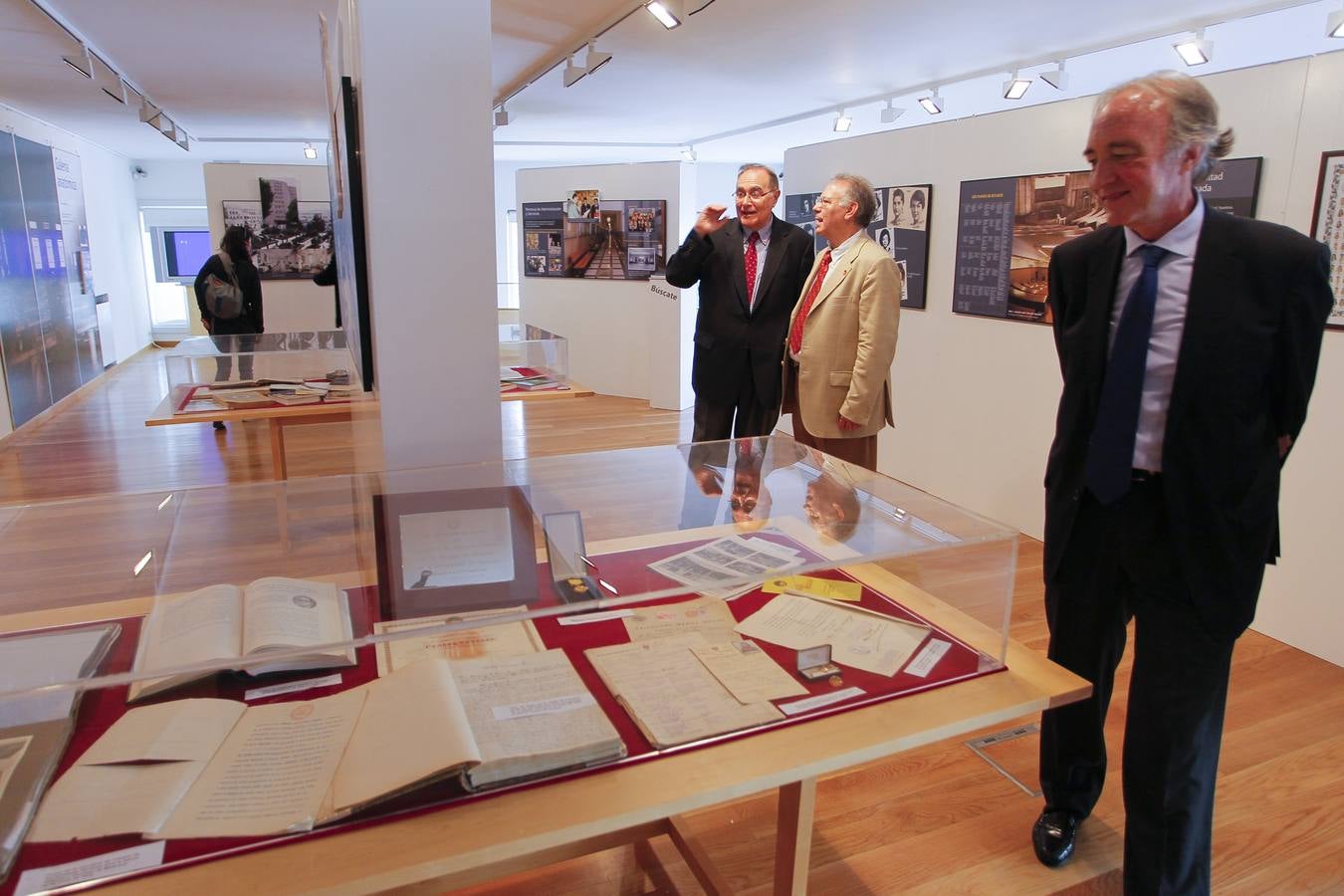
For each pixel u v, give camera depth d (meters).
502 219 13.93
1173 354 1.61
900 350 5.08
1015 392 4.30
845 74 6.34
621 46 5.51
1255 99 3.15
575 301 8.62
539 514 1.77
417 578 1.58
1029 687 1.42
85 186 9.56
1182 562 1.59
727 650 1.49
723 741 1.25
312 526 1.70
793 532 1.76
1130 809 1.74
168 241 12.73
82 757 1.15
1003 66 6.04
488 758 1.13
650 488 1.95
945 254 4.70
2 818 1.03
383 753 1.13
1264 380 1.54
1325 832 2.15
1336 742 2.54
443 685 1.25
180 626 1.37
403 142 1.82
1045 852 2.03
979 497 4.59
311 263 7.89
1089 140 1.56
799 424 3.25
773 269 3.38
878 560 1.55
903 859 2.05
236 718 1.25
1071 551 1.82
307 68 6.16
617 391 8.53
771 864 2.03
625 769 1.18
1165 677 1.67
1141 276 1.62
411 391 1.94
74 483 5.23
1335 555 2.97
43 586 1.50
